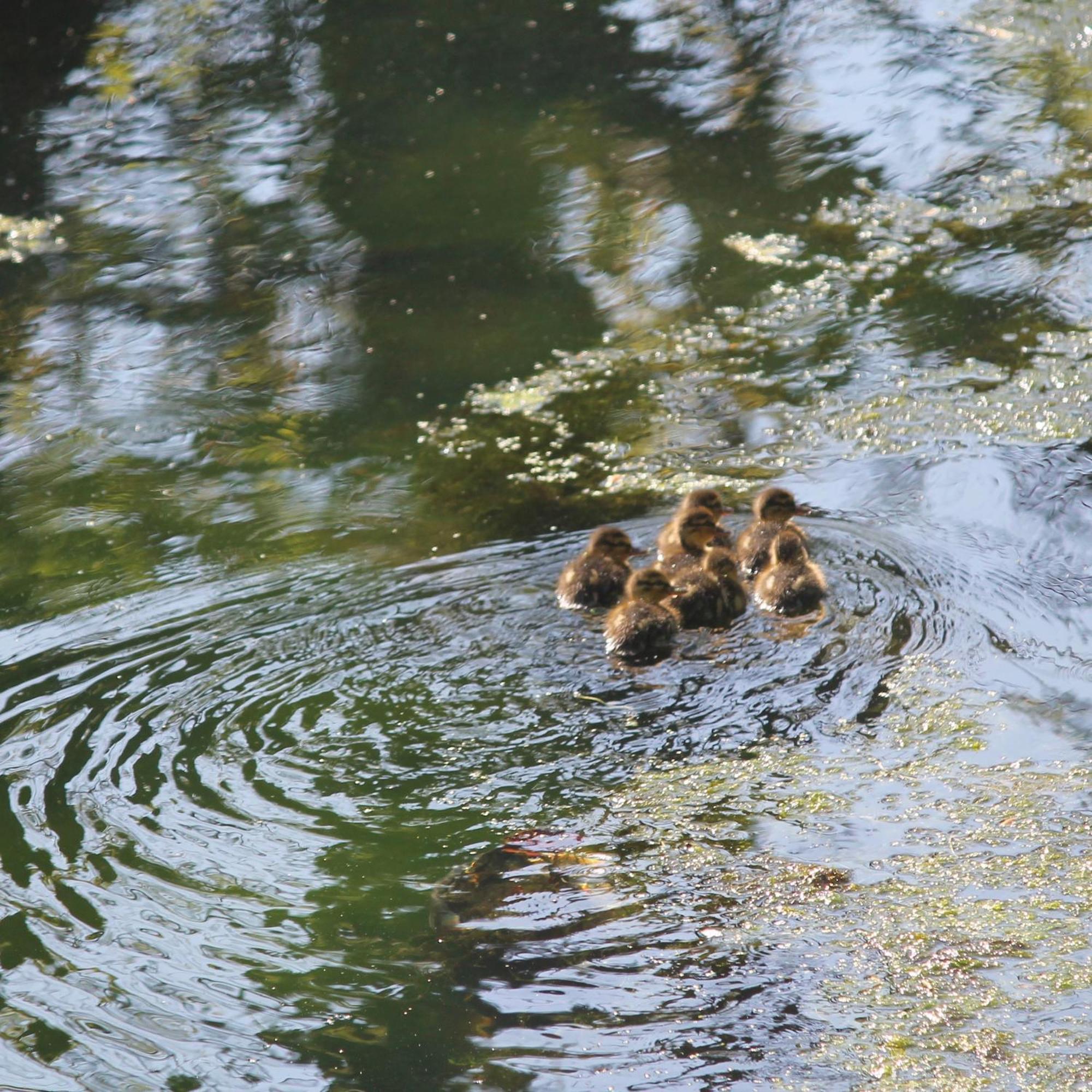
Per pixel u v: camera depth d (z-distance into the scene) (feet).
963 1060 30.73
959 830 38.73
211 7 133.18
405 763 44.16
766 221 93.40
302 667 50.34
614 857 38.81
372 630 52.47
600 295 86.07
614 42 124.06
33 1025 34.06
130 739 46.26
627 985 33.91
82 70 122.72
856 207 94.02
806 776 42.09
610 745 44.60
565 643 51.21
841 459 66.85
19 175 106.52
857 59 117.70
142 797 43.11
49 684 50.08
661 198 97.66
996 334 77.15
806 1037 31.86
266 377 79.41
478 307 85.81
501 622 53.11
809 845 38.63
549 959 35.14
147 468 70.28
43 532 64.18
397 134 110.11
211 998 34.65
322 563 59.52
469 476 67.92
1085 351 74.23
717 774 42.52
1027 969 33.22
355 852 39.96
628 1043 32.12
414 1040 32.83
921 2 127.95
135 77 121.39
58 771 44.78
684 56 120.78
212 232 97.19
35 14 130.72
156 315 87.04
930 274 84.84
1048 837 38.11
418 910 37.42
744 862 38.09
